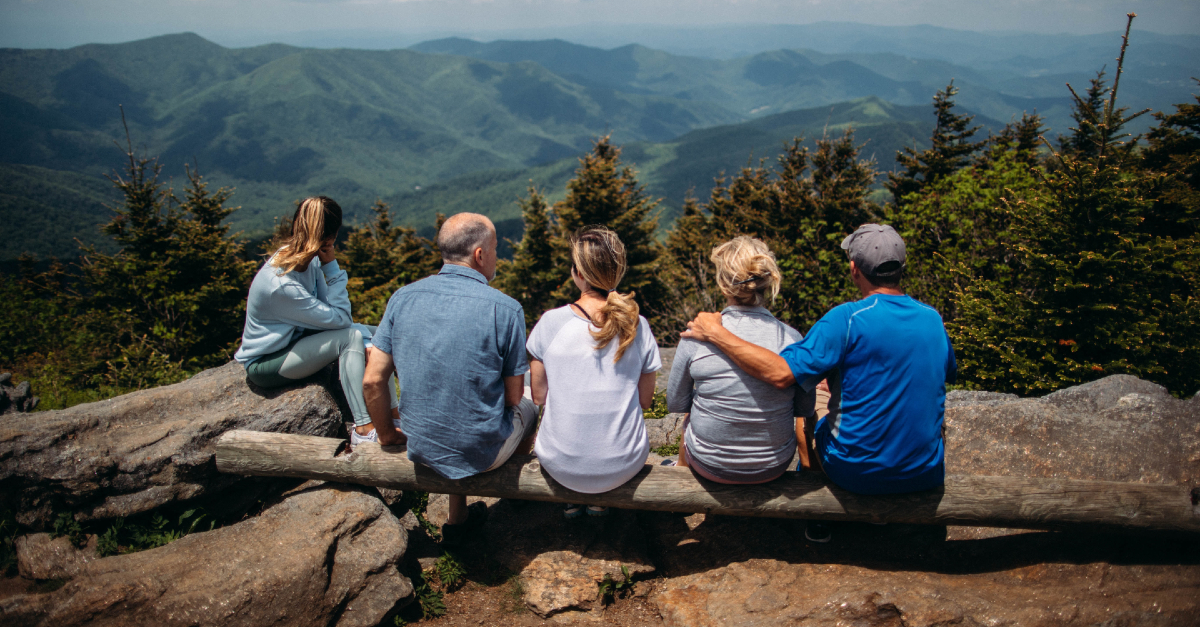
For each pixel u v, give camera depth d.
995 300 8.62
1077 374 7.48
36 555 3.09
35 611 2.65
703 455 3.06
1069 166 7.65
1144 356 7.30
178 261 18.58
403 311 3.02
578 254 2.94
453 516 3.43
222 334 19.25
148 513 3.29
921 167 23.25
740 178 30.36
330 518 3.10
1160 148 12.24
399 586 2.96
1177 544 3.02
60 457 3.12
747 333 2.94
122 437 3.31
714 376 2.95
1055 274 7.77
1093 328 7.45
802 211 22.00
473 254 3.12
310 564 2.83
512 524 3.68
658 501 3.12
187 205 21.83
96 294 18.23
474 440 3.00
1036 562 3.07
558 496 3.18
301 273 3.49
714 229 27.94
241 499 3.52
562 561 3.32
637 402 3.07
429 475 3.20
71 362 12.36
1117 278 7.47
